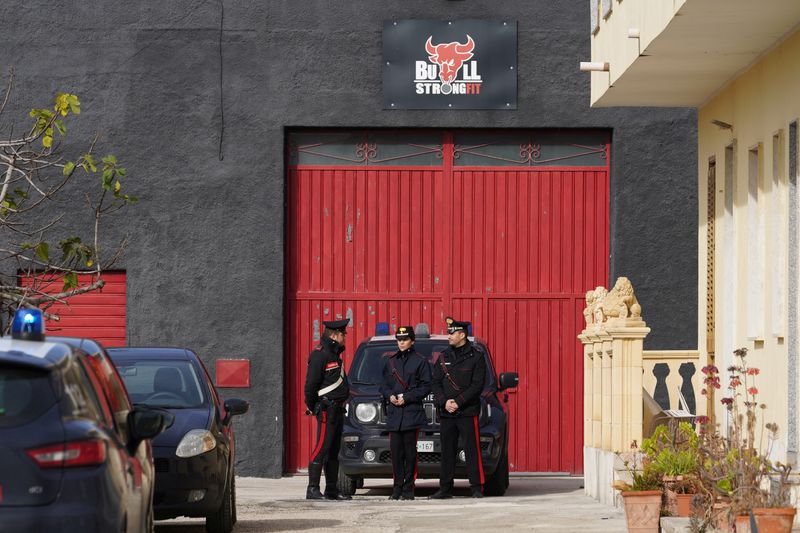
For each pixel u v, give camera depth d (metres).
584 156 70.81
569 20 70.06
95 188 69.75
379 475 56.50
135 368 43.69
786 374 41.09
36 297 41.50
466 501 52.31
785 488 32.12
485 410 55.69
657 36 42.34
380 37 70.12
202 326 69.62
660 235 69.50
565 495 55.88
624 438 47.19
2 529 21.95
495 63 70.06
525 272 70.56
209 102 70.06
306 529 41.81
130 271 69.69
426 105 69.88
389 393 53.84
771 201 43.72
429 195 70.81
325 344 54.09
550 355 70.25
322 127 70.38
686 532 33.91
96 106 69.94
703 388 52.97
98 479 22.56
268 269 69.69
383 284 70.69
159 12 70.25
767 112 44.03
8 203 42.50
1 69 69.94
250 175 69.88
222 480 39.94
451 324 53.75
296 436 70.31
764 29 41.03
